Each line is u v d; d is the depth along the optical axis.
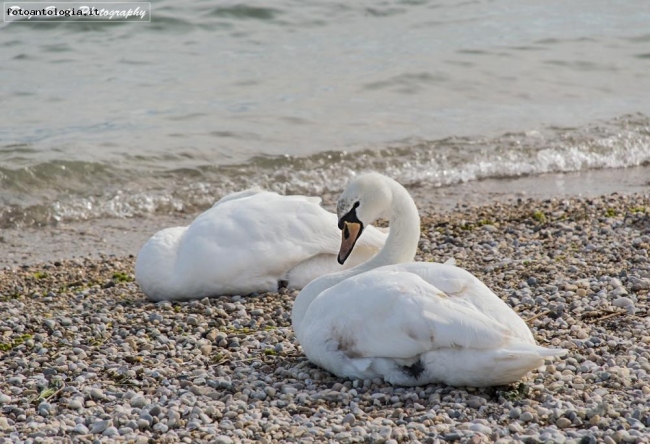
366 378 8.73
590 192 18.92
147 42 27.88
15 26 28.08
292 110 22.78
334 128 21.81
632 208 15.96
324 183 19.52
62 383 9.16
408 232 9.73
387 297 8.33
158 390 8.91
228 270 12.08
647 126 22.67
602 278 11.76
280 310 11.50
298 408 8.36
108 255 15.86
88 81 24.59
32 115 21.92
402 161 20.44
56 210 17.92
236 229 12.23
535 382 8.77
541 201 17.50
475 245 14.23
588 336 9.94
